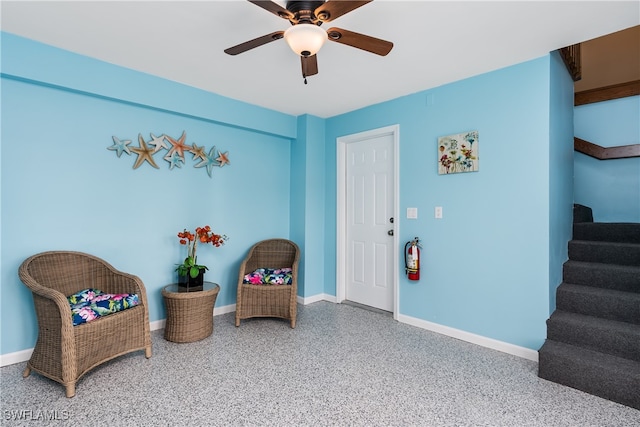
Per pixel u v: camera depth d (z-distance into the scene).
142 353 2.63
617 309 2.37
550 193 2.51
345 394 2.07
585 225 3.20
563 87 2.92
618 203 3.56
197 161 3.38
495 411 1.90
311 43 1.72
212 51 2.45
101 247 2.79
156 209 3.11
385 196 3.69
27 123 2.44
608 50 3.86
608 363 2.07
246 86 3.14
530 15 1.96
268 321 3.40
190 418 1.83
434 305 3.14
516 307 2.64
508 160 2.69
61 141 2.58
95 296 2.46
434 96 3.13
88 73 2.56
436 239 3.12
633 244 2.82
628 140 3.50
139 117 2.98
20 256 2.42
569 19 2.00
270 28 2.14
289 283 3.32
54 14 1.99
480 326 2.84
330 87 3.15
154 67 2.74
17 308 2.42
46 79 2.37
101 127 2.77
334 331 3.12
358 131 3.80
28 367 2.23
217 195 3.54
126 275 2.59
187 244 3.30
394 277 3.45
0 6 1.91
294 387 2.15
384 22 2.05
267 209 4.00
